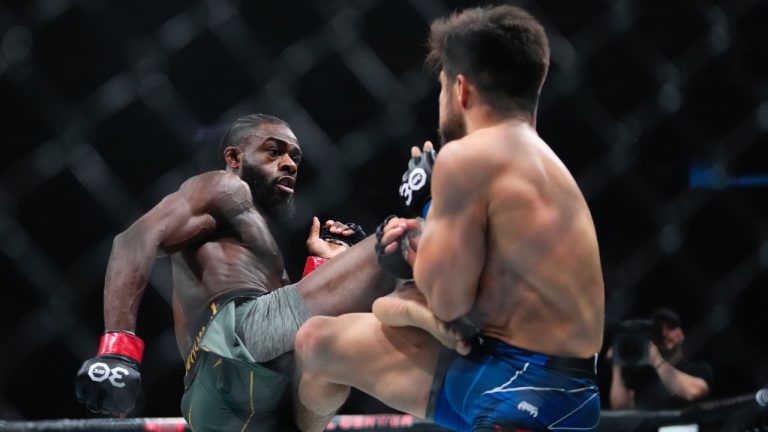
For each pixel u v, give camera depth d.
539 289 6.03
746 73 15.85
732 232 16.75
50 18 12.05
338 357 6.82
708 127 16.38
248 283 8.02
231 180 8.36
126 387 7.12
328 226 9.33
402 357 6.61
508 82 6.25
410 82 14.31
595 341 6.17
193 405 7.79
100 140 14.62
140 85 13.84
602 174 16.33
